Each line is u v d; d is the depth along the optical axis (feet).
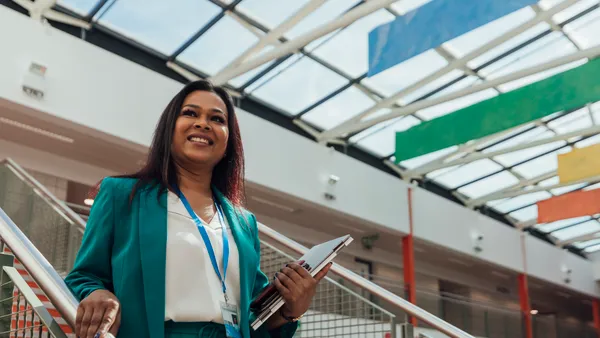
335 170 42.39
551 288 68.69
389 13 36.68
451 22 24.18
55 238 20.36
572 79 29.32
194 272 4.76
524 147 46.80
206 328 4.66
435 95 45.70
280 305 5.13
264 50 38.73
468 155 51.11
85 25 35.29
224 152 5.79
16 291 7.04
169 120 5.48
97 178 36.40
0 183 24.82
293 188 38.81
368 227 46.34
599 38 40.16
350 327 15.23
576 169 36.06
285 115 45.98
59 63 28.02
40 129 30.86
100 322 4.17
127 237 4.81
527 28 36.29
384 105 44.04
